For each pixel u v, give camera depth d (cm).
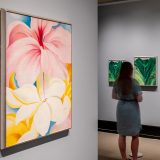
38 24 178
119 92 337
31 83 173
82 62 230
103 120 558
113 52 544
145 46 510
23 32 167
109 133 529
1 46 155
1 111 156
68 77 206
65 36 202
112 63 542
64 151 213
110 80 544
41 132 182
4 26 156
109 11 546
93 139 250
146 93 511
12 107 161
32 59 173
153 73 500
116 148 425
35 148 186
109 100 550
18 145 172
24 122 169
